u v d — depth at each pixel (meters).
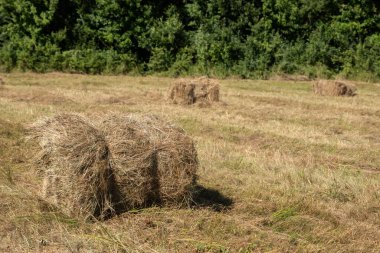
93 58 27.25
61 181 6.32
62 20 28.67
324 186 8.13
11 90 16.98
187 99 15.73
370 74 28.33
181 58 28.48
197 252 5.66
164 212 6.58
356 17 29.53
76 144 6.21
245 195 7.47
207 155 9.69
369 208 7.23
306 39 29.80
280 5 29.06
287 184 8.11
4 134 10.05
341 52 29.33
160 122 6.95
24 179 7.57
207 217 6.53
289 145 11.04
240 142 11.28
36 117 12.28
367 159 10.20
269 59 28.55
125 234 5.89
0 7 27.73
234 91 20.12
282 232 6.30
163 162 6.62
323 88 20.16
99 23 28.61
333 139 11.79
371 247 6.02
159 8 29.88
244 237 6.07
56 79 21.86
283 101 17.47
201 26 29.00
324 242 6.08
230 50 28.58
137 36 28.45
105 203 6.37
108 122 6.62
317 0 29.25
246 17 29.02
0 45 27.89
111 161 6.37
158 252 5.52
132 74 27.61
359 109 16.30
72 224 6.10
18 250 5.43
